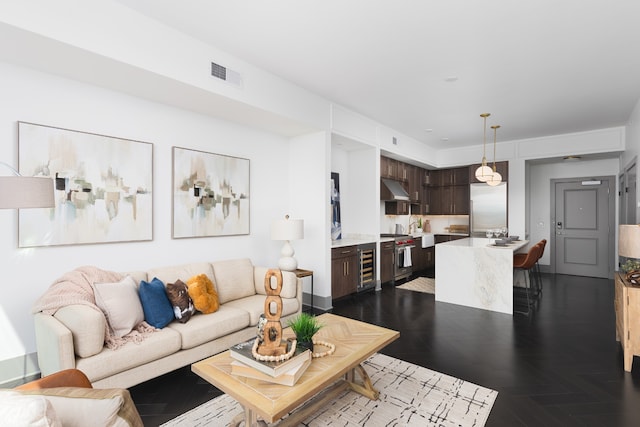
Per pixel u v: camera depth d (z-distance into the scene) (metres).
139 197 3.18
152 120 3.29
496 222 6.91
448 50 3.08
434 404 2.21
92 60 2.42
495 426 1.99
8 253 2.48
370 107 4.71
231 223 4.00
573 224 6.89
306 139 4.64
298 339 1.95
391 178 6.60
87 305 2.22
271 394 1.56
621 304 2.85
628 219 5.25
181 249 3.55
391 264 5.98
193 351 2.56
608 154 5.92
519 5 2.40
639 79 3.70
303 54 3.18
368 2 2.38
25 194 1.84
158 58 2.65
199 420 2.04
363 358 1.98
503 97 4.27
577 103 4.47
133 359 2.20
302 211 4.68
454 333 3.53
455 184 7.75
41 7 2.07
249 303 3.22
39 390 1.22
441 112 4.91
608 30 2.72
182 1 2.38
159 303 2.60
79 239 2.80
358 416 2.08
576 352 3.03
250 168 4.25
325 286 4.46
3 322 2.46
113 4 2.39
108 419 1.18
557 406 2.19
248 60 3.31
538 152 6.41
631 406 2.18
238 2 2.38
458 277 4.65
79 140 2.80
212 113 3.68
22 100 2.53
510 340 3.33
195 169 3.64
